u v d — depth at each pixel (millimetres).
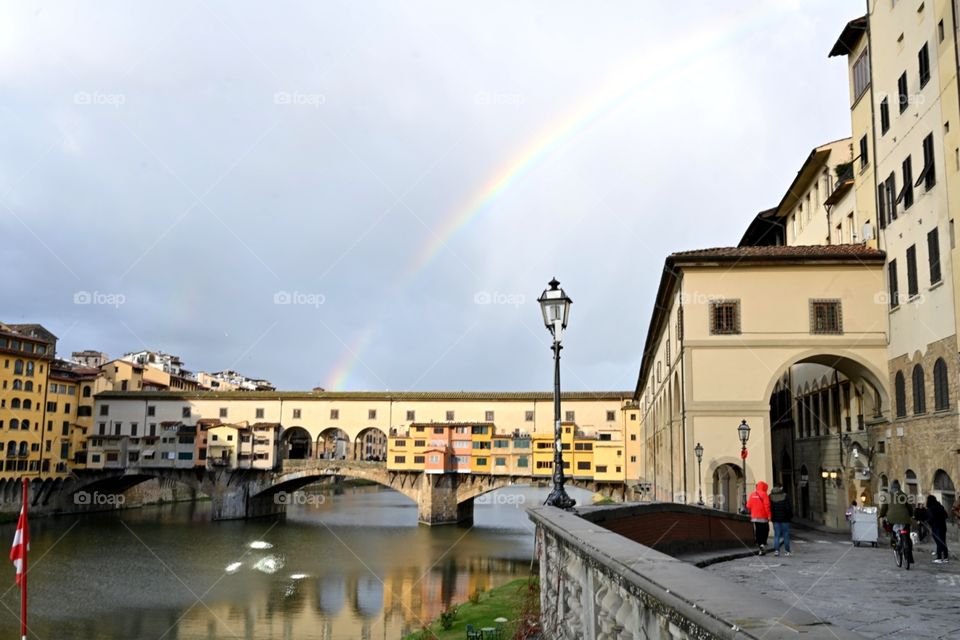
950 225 28141
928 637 9586
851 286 35375
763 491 23344
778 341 35312
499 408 106438
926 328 30297
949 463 28156
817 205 47656
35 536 79188
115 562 63469
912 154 31922
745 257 35750
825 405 43531
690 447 35062
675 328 40938
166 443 107312
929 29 30125
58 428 106375
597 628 7523
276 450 107688
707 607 4137
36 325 124000
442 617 33562
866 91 38000
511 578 57219
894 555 23094
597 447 97875
